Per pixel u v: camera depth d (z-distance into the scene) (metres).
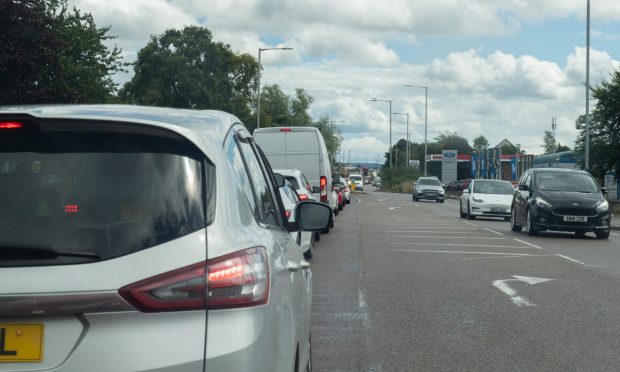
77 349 3.09
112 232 3.19
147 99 69.38
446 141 190.88
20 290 3.07
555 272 14.55
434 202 62.94
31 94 24.16
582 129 50.09
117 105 3.90
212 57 73.62
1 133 3.37
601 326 9.23
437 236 23.70
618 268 15.29
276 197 5.30
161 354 3.10
